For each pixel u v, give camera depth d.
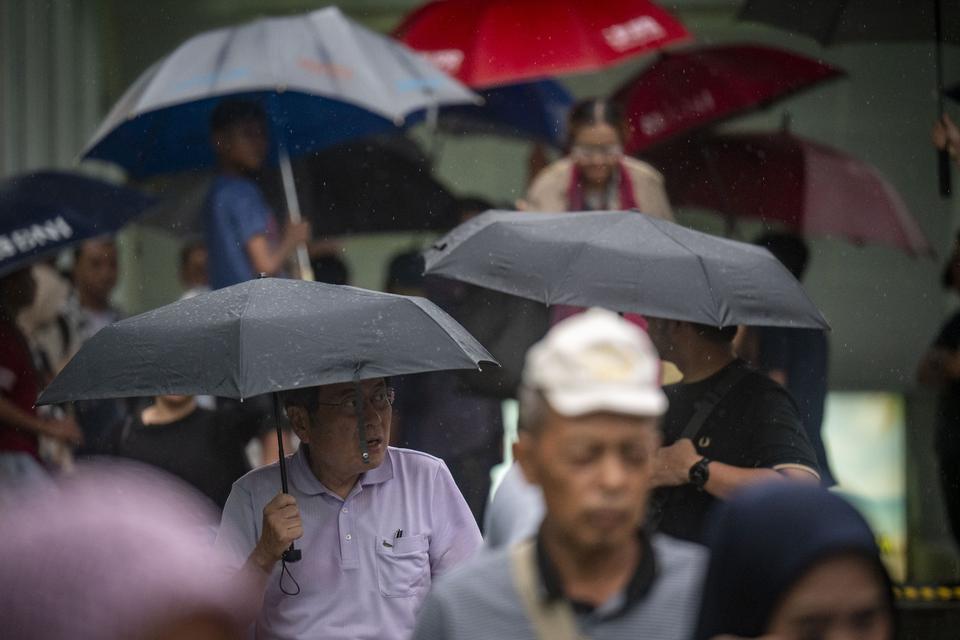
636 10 23.98
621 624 7.43
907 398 27.31
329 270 23.78
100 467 17.81
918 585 21.69
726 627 6.57
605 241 13.43
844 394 27.67
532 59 23.41
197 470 17.72
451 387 18.92
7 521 4.92
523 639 7.46
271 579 11.89
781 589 6.38
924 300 33.44
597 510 6.95
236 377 10.98
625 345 6.96
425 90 19.25
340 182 23.73
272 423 18.27
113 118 19.08
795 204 23.05
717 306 12.84
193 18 35.28
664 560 7.60
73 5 34.41
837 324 33.69
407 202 23.75
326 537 12.00
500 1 24.09
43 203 21.88
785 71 23.59
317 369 11.11
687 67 23.50
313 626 11.84
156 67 19.30
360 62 19.05
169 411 17.88
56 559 4.66
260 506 12.07
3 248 21.27
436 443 18.88
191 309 11.67
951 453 21.47
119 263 34.19
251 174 20.69
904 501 26.73
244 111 20.33
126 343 11.45
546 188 19.77
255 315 11.41
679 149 23.34
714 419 13.02
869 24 23.33
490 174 34.59
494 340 17.81
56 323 22.95
